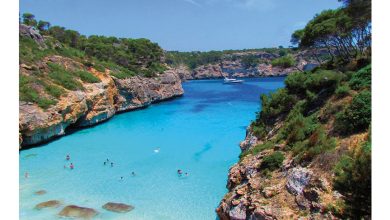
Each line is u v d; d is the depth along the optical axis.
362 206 12.92
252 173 23.11
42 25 88.00
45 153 40.28
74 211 24.44
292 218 16.89
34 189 29.08
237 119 61.00
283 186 19.61
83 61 68.62
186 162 36.91
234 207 20.53
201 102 87.12
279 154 22.98
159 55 116.12
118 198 27.34
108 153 40.56
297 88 36.25
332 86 30.12
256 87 127.75
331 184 17.20
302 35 46.91
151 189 29.34
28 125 40.97
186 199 27.09
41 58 58.91
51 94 48.12
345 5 39.28
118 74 72.75
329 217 15.27
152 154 40.12
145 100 78.94
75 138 48.12
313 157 20.14
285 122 31.42
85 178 32.09
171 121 60.75
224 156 38.81
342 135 21.42
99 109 59.31
